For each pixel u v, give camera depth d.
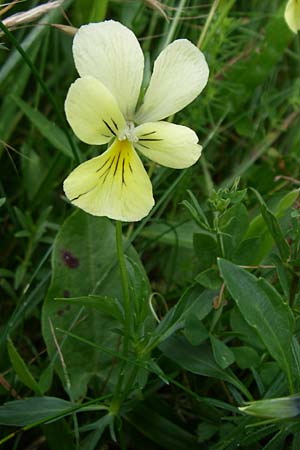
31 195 0.24
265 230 0.20
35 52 0.23
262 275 0.20
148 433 0.19
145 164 0.23
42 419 0.18
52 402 0.18
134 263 0.18
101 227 0.20
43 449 0.20
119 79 0.16
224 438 0.18
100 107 0.16
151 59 0.24
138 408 0.19
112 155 0.16
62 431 0.18
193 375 0.20
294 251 0.18
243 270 0.17
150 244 0.22
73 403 0.18
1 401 0.20
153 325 0.19
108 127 0.16
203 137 0.25
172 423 0.19
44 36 0.24
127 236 0.21
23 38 0.24
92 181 0.16
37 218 0.23
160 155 0.16
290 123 0.27
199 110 0.24
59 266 0.20
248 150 0.26
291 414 0.15
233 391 0.18
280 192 0.23
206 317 0.19
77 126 0.16
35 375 0.20
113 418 0.18
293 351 0.17
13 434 0.18
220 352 0.18
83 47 0.16
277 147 0.27
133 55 0.16
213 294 0.18
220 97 0.25
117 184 0.16
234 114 0.26
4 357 0.20
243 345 0.20
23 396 0.20
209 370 0.18
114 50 0.16
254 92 0.27
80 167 0.16
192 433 0.20
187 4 0.24
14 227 0.22
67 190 0.16
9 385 0.19
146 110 0.17
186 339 0.18
